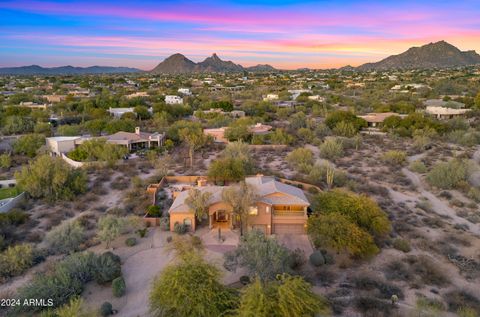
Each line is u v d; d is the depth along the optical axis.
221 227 36.28
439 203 44.25
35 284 25.06
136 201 42.44
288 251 29.66
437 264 30.33
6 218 35.38
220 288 22.52
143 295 25.91
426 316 23.53
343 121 83.06
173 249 32.03
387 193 46.75
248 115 107.81
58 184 43.22
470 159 61.41
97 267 27.25
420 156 64.56
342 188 46.25
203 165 58.19
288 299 19.70
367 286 26.89
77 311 21.09
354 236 30.05
